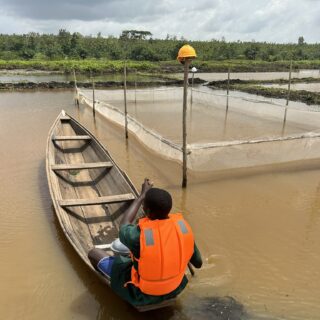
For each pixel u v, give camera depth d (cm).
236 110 1434
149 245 264
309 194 611
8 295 362
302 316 338
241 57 5288
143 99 1719
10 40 5094
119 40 5906
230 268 409
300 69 4212
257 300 358
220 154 675
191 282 382
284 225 510
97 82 2262
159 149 770
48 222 505
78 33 5769
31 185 630
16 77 2903
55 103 1540
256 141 688
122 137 987
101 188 589
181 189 624
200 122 1187
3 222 504
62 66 3509
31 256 427
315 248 454
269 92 1941
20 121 1143
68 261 418
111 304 350
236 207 562
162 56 4881
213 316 335
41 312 341
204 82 2642
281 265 417
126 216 351
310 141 735
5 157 775
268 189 628
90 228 475
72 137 733
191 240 283
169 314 336
